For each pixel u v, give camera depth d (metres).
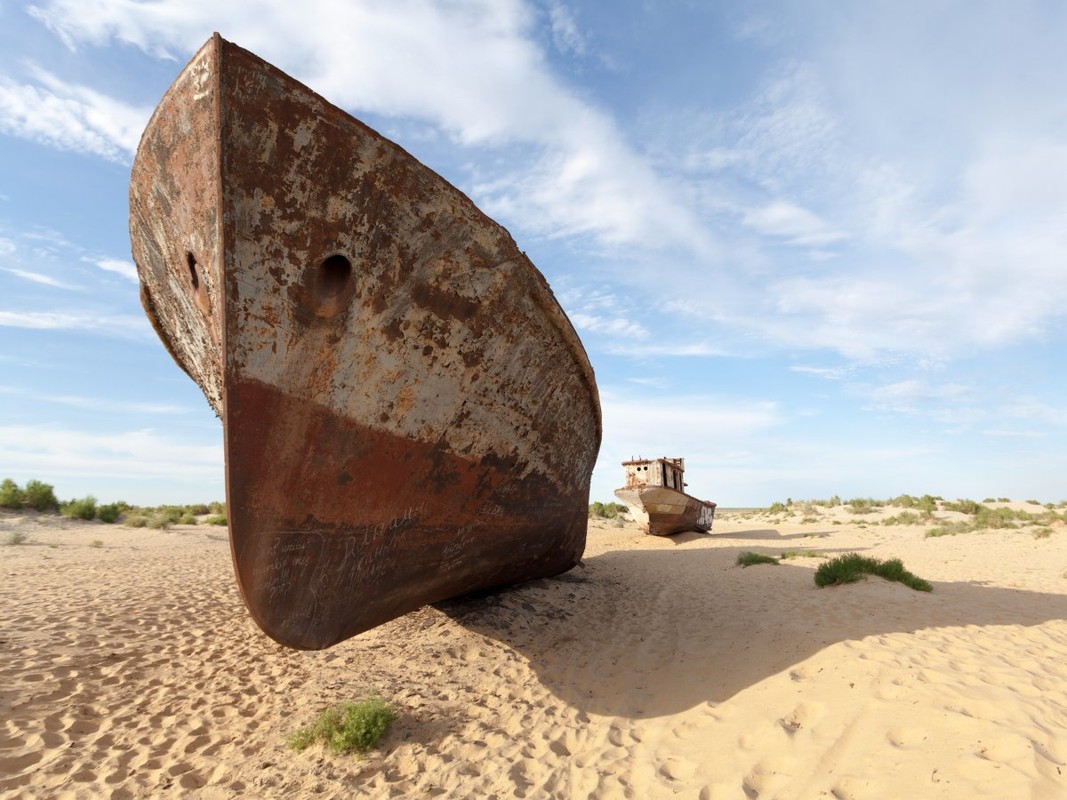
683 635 6.49
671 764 3.71
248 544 3.99
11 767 3.73
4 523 18.91
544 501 6.52
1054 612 6.74
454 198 4.39
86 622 7.07
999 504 32.00
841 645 4.98
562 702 4.98
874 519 28.12
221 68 3.45
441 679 5.52
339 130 3.83
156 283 5.63
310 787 3.64
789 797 3.02
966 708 3.52
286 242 3.88
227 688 5.31
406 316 4.46
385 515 4.74
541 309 5.30
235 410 3.87
